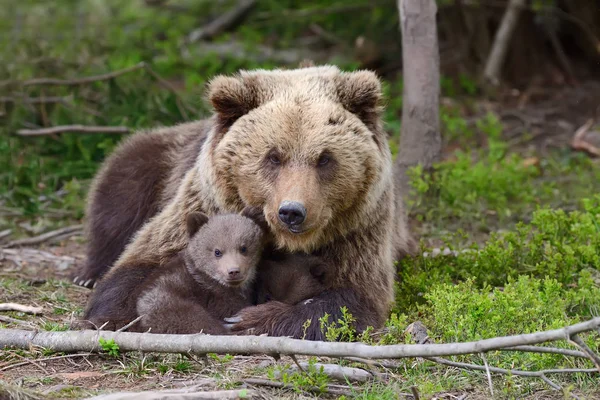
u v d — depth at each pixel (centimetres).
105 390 823
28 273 1324
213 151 1042
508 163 1762
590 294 1064
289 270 1038
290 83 1038
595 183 1736
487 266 1217
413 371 887
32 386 841
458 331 928
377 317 1038
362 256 1055
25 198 1581
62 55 2059
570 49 2491
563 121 2167
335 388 843
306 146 970
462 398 828
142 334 893
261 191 994
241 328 981
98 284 1106
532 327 942
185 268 1023
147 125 1775
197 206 1081
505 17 2281
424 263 1241
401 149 1544
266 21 2600
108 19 2620
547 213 1296
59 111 1803
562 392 825
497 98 2298
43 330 980
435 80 1512
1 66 1884
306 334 970
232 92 1023
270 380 844
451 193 1580
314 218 957
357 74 1045
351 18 2534
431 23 1494
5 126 1747
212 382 844
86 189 1648
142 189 1263
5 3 2520
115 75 1805
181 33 2572
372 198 1032
